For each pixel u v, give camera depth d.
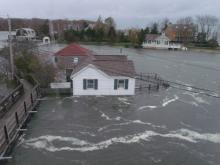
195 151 17.62
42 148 17.52
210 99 29.91
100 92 29.55
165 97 30.09
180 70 50.16
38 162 15.87
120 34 108.44
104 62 31.28
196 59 66.44
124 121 22.44
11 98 22.67
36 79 30.08
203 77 43.59
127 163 16.05
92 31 107.38
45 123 21.62
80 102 27.12
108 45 98.19
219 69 51.12
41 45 75.94
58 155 16.70
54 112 24.12
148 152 17.34
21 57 34.34
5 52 37.12
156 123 22.22
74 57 39.50
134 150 17.55
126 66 30.86
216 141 19.14
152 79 39.06
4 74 32.78
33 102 24.69
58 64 34.97
